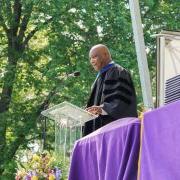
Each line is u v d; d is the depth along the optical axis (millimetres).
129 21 33344
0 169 33531
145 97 15320
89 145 9258
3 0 35906
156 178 7188
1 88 37000
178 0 34938
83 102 31391
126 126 8117
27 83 35438
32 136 34625
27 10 34938
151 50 33312
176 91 8422
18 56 35969
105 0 33281
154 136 7406
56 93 32562
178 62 13734
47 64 34406
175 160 6941
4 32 37094
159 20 34406
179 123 6973
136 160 7828
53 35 34656
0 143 34688
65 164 13172
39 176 13086
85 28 34281
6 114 34938
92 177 9117
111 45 32500
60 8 33312
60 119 13039
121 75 13367
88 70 32188
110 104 12875
